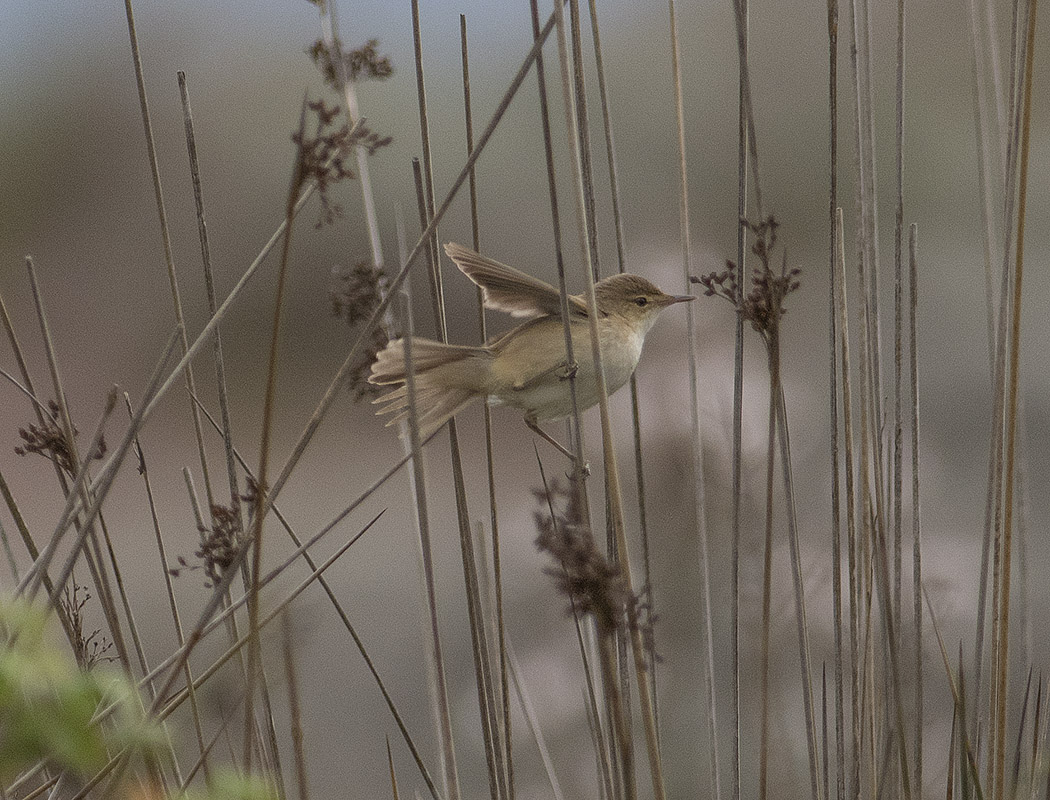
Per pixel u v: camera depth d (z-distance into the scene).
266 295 21.47
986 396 15.28
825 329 16.91
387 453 20.48
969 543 11.26
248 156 22.62
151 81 23.00
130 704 3.85
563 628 11.80
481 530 7.10
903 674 7.93
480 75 21.22
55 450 6.16
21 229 22.33
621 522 5.38
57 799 5.67
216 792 3.80
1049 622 11.27
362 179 6.87
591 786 10.30
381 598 15.13
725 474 10.20
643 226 18.59
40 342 21.55
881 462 6.16
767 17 20.42
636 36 21.00
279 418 20.81
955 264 17.30
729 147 20.06
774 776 9.15
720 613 10.07
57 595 5.29
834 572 6.42
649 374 10.89
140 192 22.59
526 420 7.84
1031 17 5.85
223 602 6.07
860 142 6.48
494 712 6.59
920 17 19.83
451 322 20.12
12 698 3.40
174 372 5.65
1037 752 6.50
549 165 5.84
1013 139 6.33
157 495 18.73
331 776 11.43
